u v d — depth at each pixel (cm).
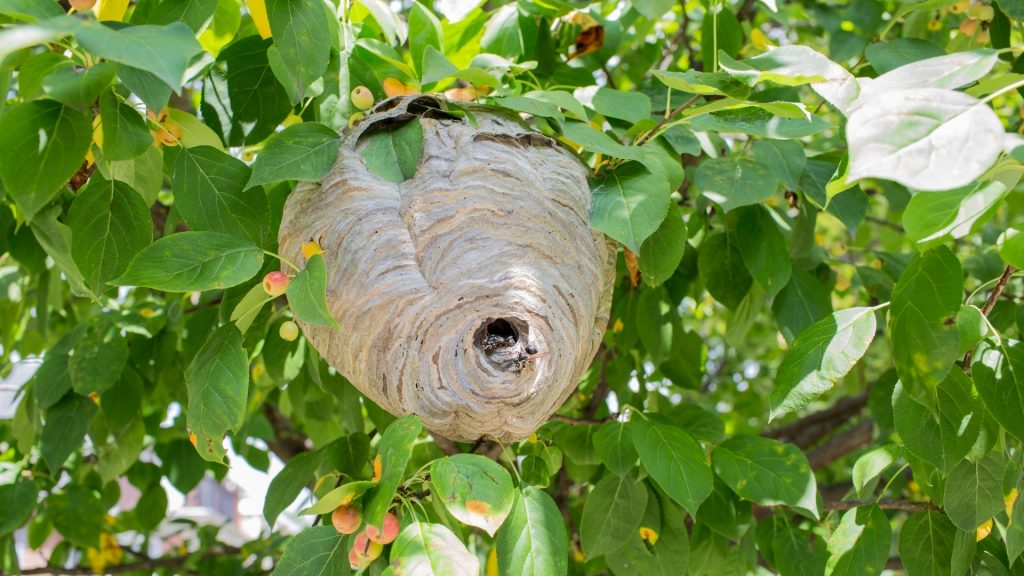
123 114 69
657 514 93
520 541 71
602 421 96
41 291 103
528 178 76
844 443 160
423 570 63
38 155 65
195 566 145
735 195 86
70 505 119
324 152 76
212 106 83
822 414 166
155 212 124
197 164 76
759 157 90
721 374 210
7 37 54
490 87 85
